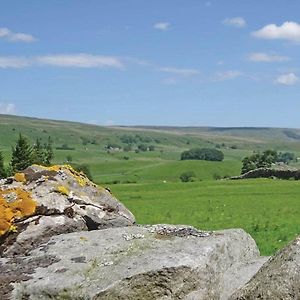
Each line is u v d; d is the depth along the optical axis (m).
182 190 81.62
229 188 80.62
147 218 49.28
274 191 72.94
